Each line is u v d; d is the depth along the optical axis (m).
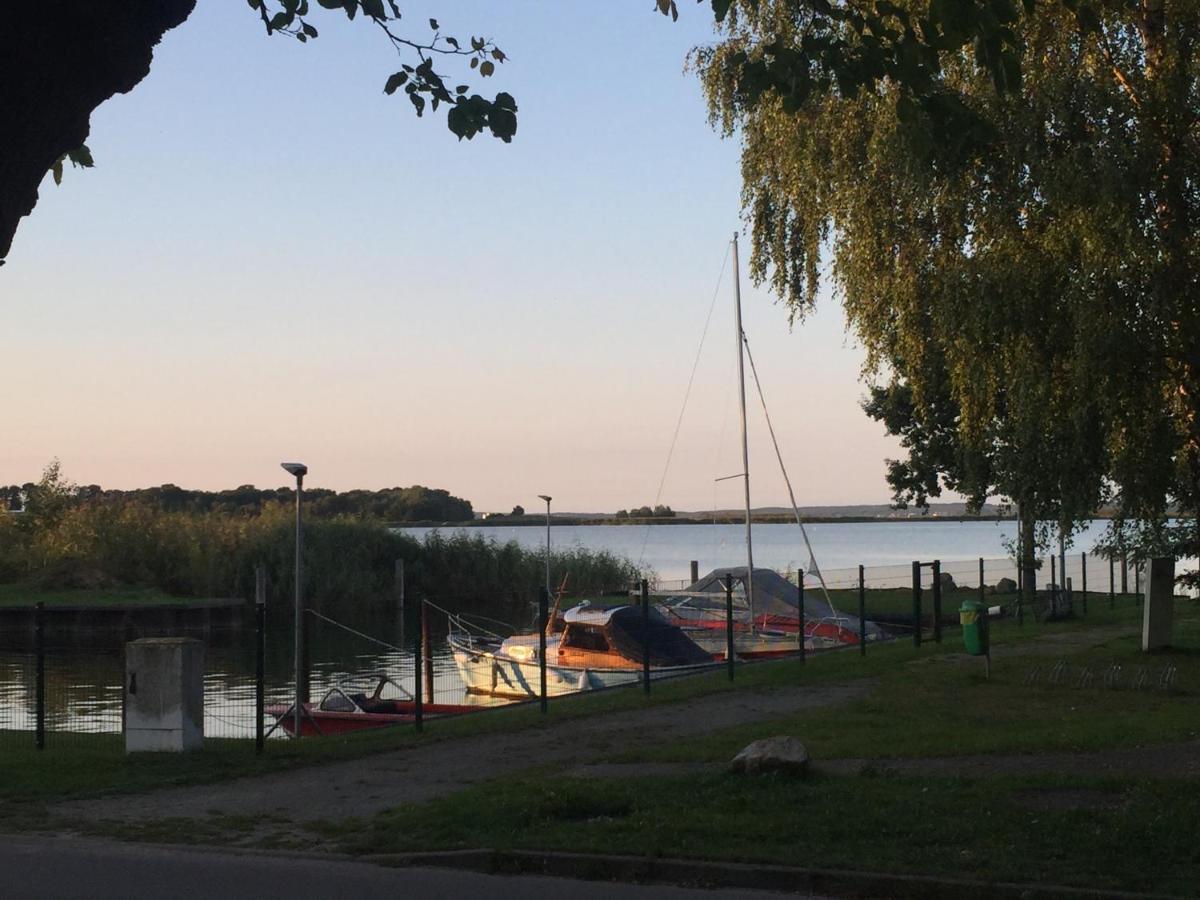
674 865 9.06
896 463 45.22
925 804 10.43
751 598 32.09
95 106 4.77
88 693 22.59
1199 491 20.14
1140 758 12.77
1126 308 17.88
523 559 63.75
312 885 9.09
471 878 9.27
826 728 15.81
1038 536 21.33
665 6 9.14
